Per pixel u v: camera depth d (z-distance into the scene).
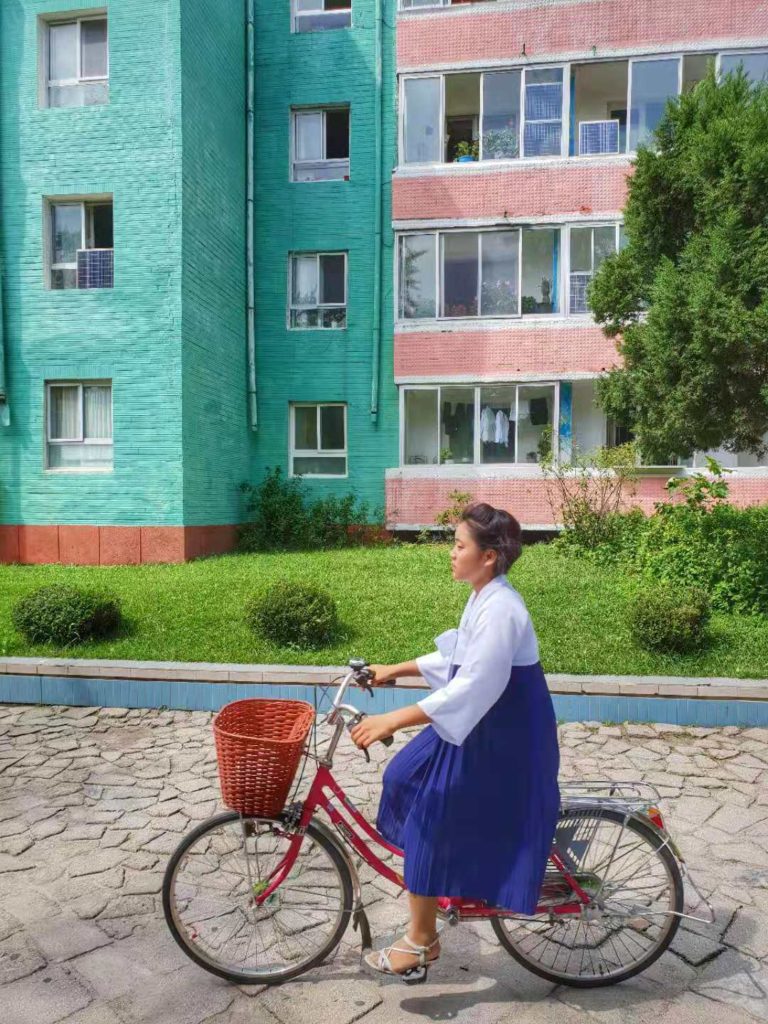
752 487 13.45
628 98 14.13
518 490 14.37
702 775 4.74
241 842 2.77
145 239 12.47
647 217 9.16
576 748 5.23
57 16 12.79
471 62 14.52
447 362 14.62
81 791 4.55
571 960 2.75
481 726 2.40
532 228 14.44
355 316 15.53
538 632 7.16
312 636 6.88
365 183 15.45
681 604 6.64
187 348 12.61
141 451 12.49
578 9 14.15
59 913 3.21
